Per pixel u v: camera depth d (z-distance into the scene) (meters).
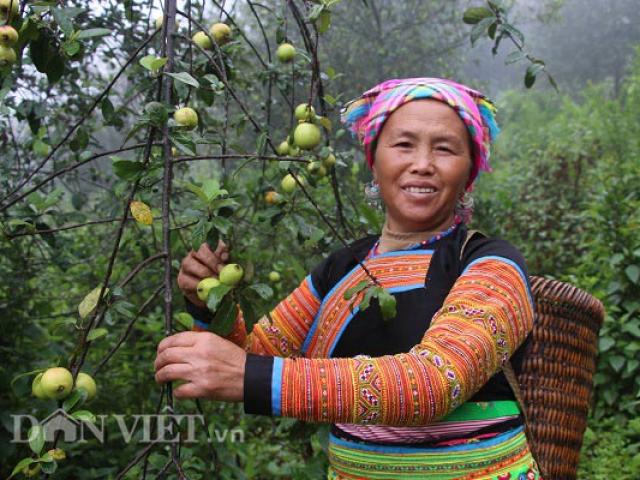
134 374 2.89
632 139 6.75
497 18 1.87
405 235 1.45
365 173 2.00
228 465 2.51
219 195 1.36
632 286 3.88
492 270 1.24
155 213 2.28
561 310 1.77
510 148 9.41
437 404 1.06
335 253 1.60
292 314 1.57
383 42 6.82
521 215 5.83
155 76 1.38
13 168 2.36
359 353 1.37
